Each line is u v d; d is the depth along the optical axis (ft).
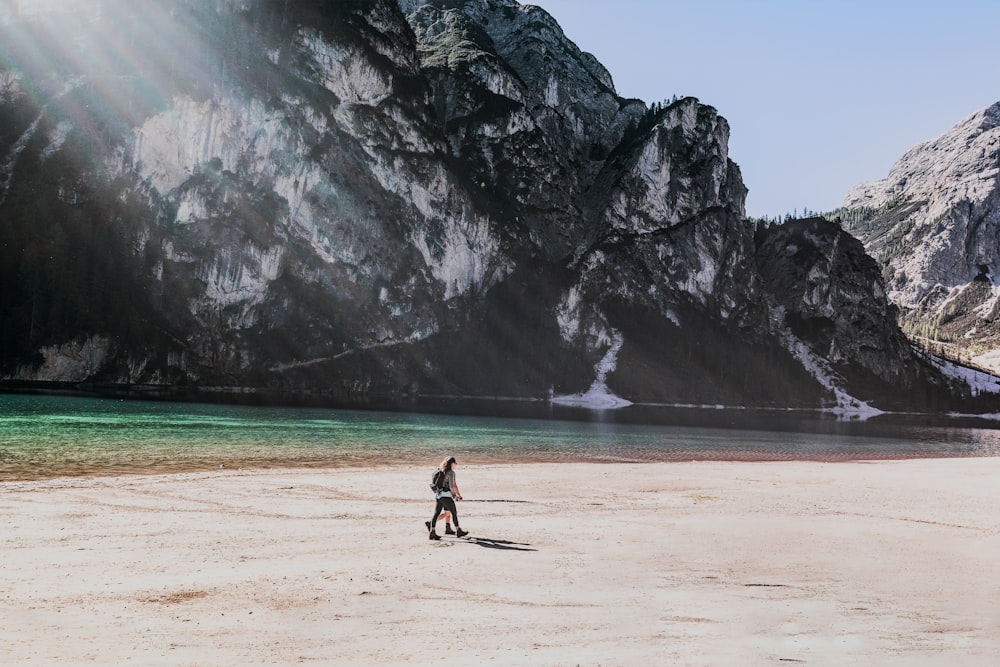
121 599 55.42
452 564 70.23
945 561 78.95
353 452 188.44
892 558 79.71
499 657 44.16
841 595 63.10
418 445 221.05
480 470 156.56
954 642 49.85
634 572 69.36
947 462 228.02
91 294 590.96
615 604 57.72
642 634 49.75
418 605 55.98
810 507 118.32
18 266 575.38
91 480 116.16
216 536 79.87
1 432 197.77
